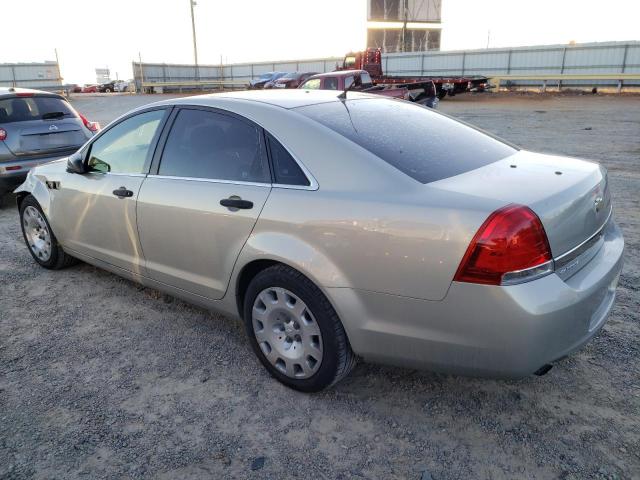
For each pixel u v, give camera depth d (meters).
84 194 3.85
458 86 27.38
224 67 54.59
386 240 2.30
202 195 3.02
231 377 3.03
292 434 2.54
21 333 3.61
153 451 2.46
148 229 3.38
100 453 2.45
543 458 2.33
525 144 11.23
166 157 3.33
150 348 3.37
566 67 32.75
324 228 2.48
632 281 4.04
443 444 2.44
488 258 2.09
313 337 2.67
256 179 2.82
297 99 3.10
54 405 2.80
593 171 2.68
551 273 2.18
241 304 3.08
